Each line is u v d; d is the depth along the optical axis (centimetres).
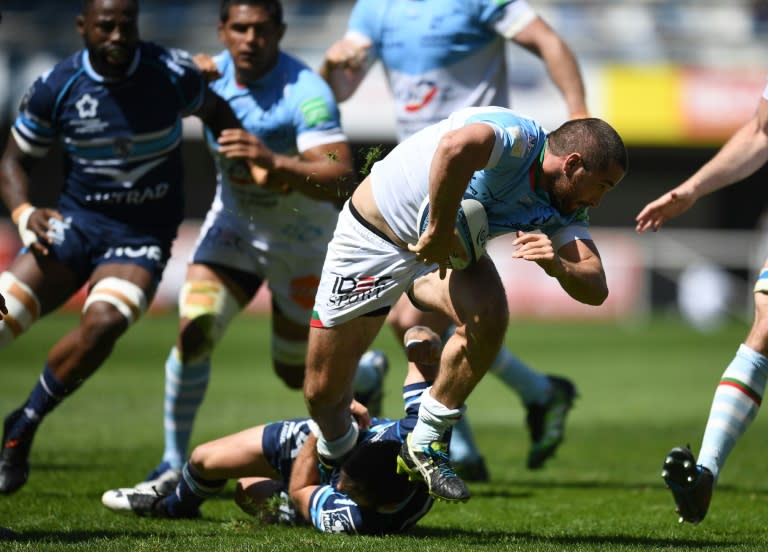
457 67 2470
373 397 2380
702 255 8725
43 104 2103
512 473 2720
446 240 1530
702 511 1642
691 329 7694
